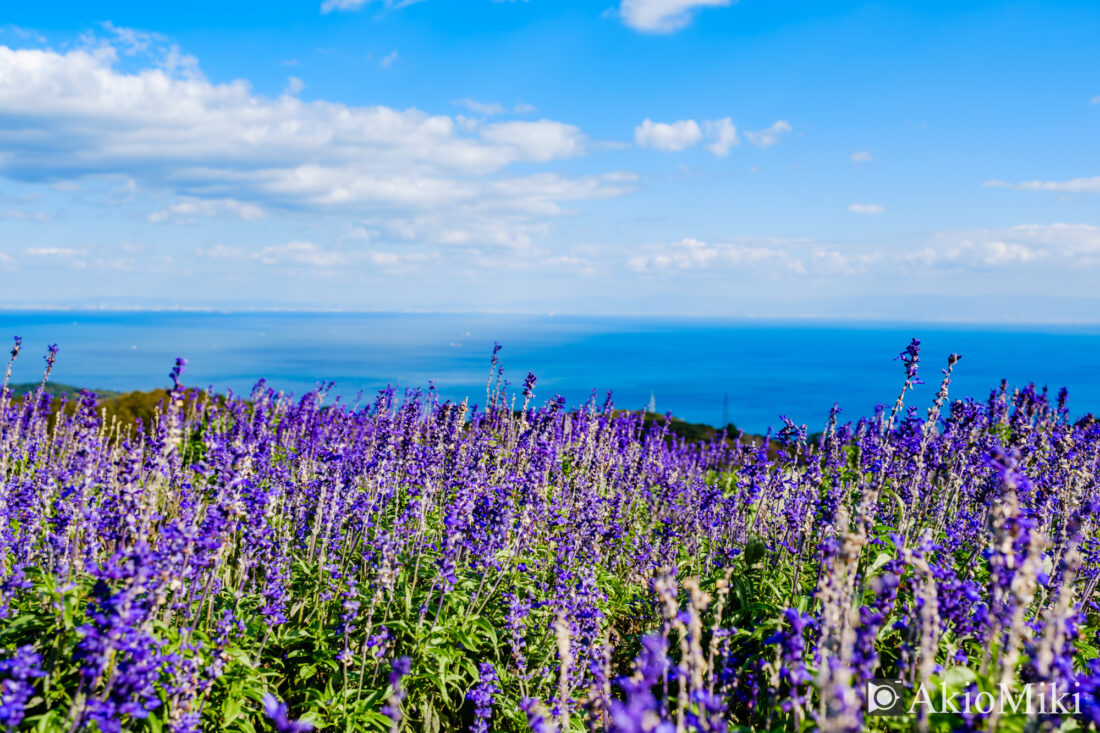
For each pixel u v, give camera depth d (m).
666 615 4.74
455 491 10.32
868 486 6.43
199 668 5.77
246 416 15.76
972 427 9.34
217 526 5.69
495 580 8.62
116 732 4.53
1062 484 8.71
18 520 7.66
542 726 5.09
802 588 8.30
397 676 4.41
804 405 102.50
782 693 6.15
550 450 10.30
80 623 5.66
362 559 8.80
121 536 5.98
